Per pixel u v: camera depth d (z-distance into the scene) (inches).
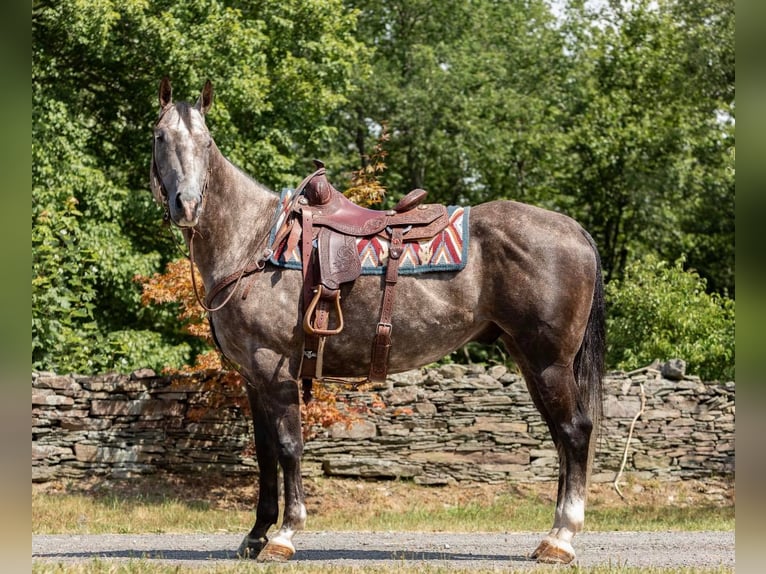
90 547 319.6
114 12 720.3
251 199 270.2
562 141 1032.8
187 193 246.2
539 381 265.3
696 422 618.8
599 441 601.9
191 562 261.0
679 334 759.1
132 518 446.3
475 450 591.8
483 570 238.7
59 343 660.7
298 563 252.2
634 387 618.8
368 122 1079.6
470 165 1045.8
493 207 274.2
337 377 273.0
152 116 810.8
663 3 1130.7
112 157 828.6
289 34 852.6
